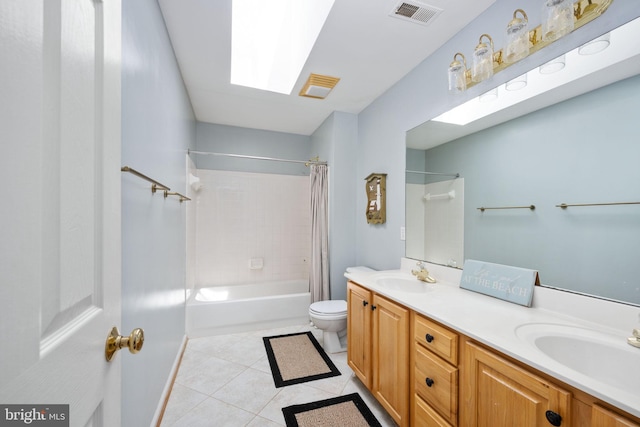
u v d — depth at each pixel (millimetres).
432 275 1942
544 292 1239
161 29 1652
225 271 3570
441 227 1911
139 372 1238
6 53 325
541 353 849
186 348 2424
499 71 1509
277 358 2262
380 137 2670
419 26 1748
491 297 1443
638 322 962
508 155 1463
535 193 1323
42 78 391
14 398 332
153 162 1478
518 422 850
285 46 2594
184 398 1752
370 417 1603
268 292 3604
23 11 354
